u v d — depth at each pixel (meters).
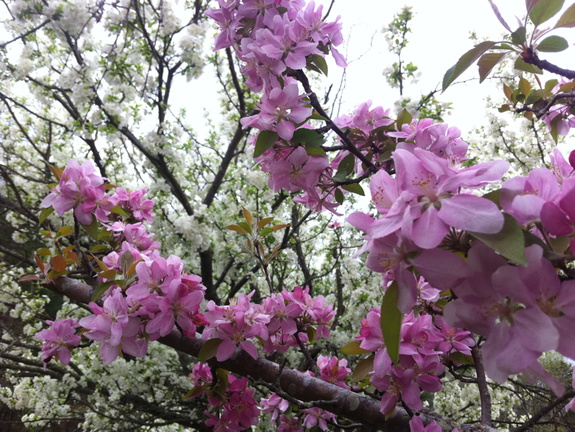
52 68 1.06
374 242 0.14
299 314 0.36
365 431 0.50
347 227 1.11
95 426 0.94
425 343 0.26
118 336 0.28
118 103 1.00
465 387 0.90
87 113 0.97
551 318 0.12
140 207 0.44
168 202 1.08
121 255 0.32
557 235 0.12
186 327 0.30
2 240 1.41
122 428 0.95
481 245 0.12
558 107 0.35
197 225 1.01
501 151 0.95
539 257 0.11
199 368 0.38
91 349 0.95
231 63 1.01
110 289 0.34
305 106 0.28
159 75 1.05
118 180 1.20
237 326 0.31
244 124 0.29
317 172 0.30
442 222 0.12
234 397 0.36
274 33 0.29
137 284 0.30
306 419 0.38
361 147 0.34
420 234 0.12
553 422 0.46
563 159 0.18
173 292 0.29
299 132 0.29
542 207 0.12
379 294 1.02
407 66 0.88
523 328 0.11
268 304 0.35
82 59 0.99
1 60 0.97
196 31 1.05
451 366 0.31
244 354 0.32
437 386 0.26
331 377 0.36
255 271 1.16
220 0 0.31
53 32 0.97
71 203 0.35
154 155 1.08
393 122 0.33
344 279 1.08
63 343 0.35
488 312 0.12
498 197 0.13
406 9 0.87
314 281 1.33
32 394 1.09
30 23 0.93
